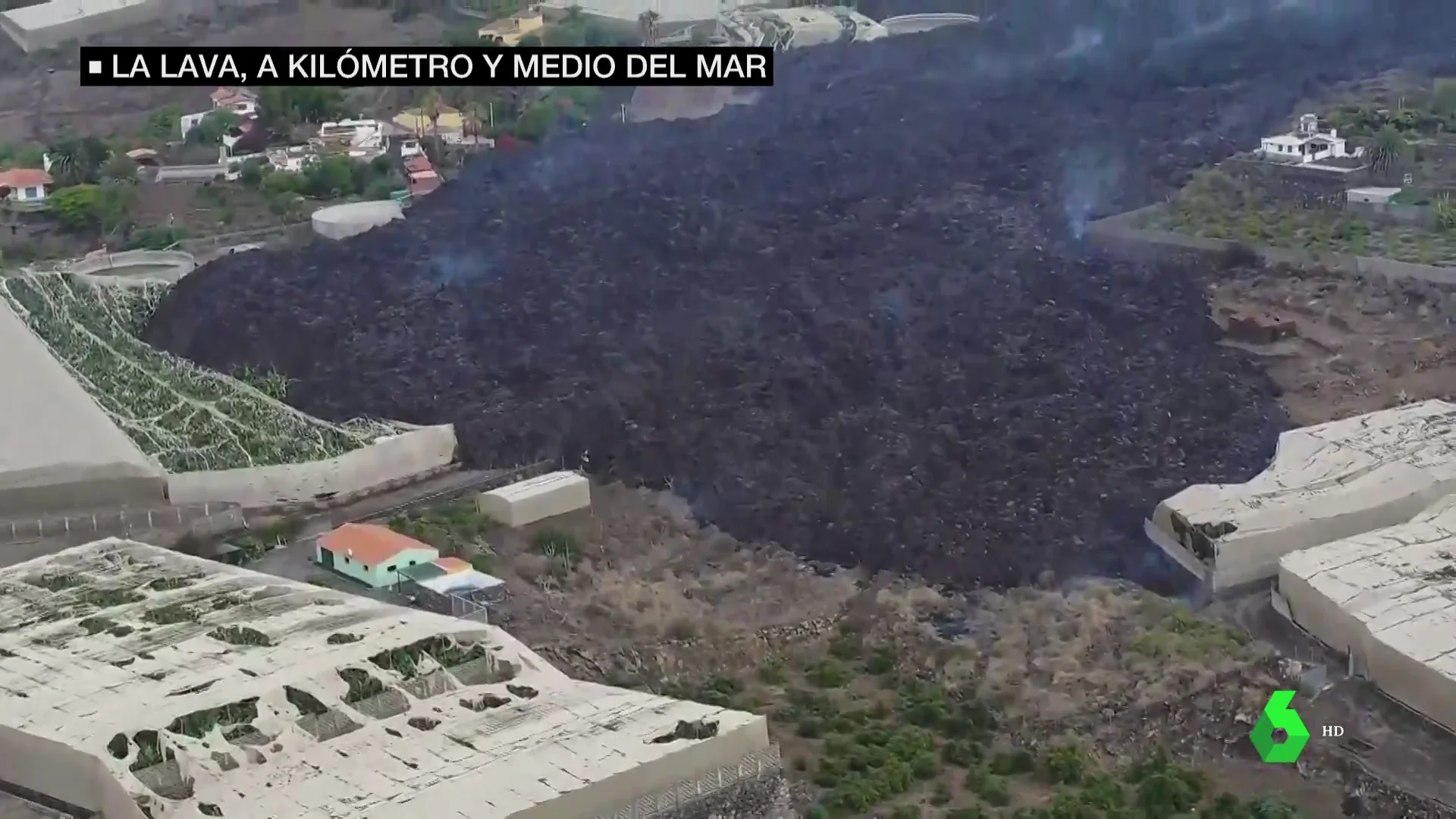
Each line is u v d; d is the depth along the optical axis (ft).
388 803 189.67
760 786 206.90
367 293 428.56
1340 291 405.18
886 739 255.91
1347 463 322.55
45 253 501.97
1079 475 332.19
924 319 396.98
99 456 334.65
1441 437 329.52
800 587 305.53
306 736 202.49
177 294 433.89
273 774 196.13
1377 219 447.42
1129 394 362.53
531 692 216.95
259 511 336.90
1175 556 306.14
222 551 316.40
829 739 255.50
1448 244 425.69
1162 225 449.06
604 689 219.41
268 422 366.63
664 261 438.40
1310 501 306.96
